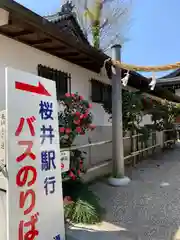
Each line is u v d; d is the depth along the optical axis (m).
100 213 3.39
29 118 2.12
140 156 7.65
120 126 5.05
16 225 1.90
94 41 9.60
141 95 6.98
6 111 1.93
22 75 2.10
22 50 3.88
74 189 3.58
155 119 8.57
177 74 15.43
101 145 5.73
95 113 5.82
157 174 5.81
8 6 2.65
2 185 1.94
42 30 3.31
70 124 3.68
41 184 2.16
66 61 4.89
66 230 2.92
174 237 2.79
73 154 3.92
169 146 10.13
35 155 2.14
